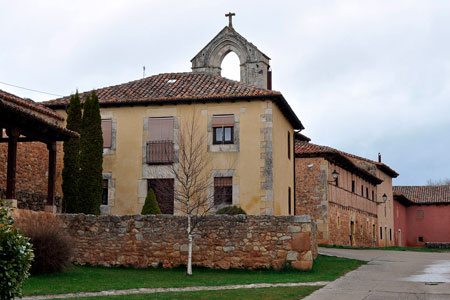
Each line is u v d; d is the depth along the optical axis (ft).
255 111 82.02
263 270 58.90
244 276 55.47
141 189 83.82
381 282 51.65
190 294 43.14
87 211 71.97
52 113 79.15
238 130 82.07
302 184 114.42
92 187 72.79
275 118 83.71
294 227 59.26
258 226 59.77
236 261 59.52
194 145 82.43
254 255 59.36
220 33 121.39
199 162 76.43
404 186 234.79
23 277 29.78
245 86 86.17
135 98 85.15
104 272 56.18
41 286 45.34
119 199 84.33
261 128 81.46
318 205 112.68
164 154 83.66
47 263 51.13
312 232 67.00
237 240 59.82
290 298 41.70
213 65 121.29
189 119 83.71
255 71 118.32
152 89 88.63
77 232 61.93
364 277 55.83
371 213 158.20
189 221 58.85
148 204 75.36
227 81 89.25
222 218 60.49
